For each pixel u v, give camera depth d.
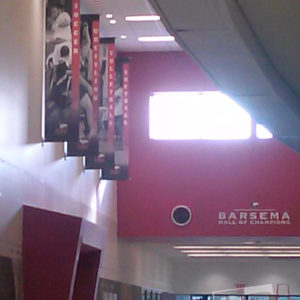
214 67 8.66
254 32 8.45
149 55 18.86
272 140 18.22
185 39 7.62
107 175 15.91
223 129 18.42
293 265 27.80
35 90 11.61
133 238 18.39
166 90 18.67
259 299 27.72
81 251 13.32
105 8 15.59
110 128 14.77
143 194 18.38
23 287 10.63
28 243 10.70
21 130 10.70
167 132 18.56
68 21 11.66
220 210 18.08
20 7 10.83
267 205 18.00
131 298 19.77
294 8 7.81
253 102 10.28
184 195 18.25
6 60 9.99
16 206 10.34
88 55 13.02
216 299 27.70
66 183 13.52
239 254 24.66
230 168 18.23
